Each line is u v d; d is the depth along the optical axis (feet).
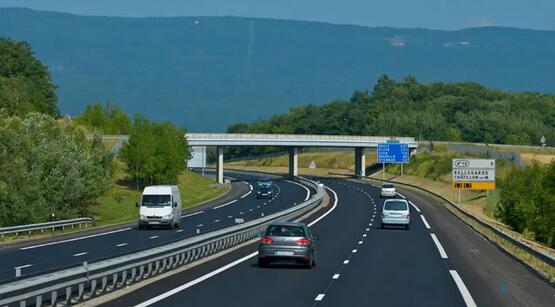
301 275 143.02
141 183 538.06
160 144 531.50
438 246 219.20
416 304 105.40
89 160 361.10
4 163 323.37
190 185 601.62
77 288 107.34
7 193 315.17
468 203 503.61
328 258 180.96
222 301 105.70
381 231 282.36
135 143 522.47
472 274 148.15
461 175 448.24
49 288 94.02
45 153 339.57
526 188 418.10
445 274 147.23
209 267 158.20
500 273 151.94
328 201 482.28
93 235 263.49
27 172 326.85
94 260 109.70
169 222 290.76
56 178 335.88
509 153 611.47
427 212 402.52
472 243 234.99
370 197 520.42
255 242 233.76
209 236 183.21
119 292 115.75
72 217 340.39
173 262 156.97
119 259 119.03
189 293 114.62
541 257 153.28
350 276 141.69
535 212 405.80
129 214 410.52
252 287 123.24
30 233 266.36
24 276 88.99
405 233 273.13
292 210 335.88
